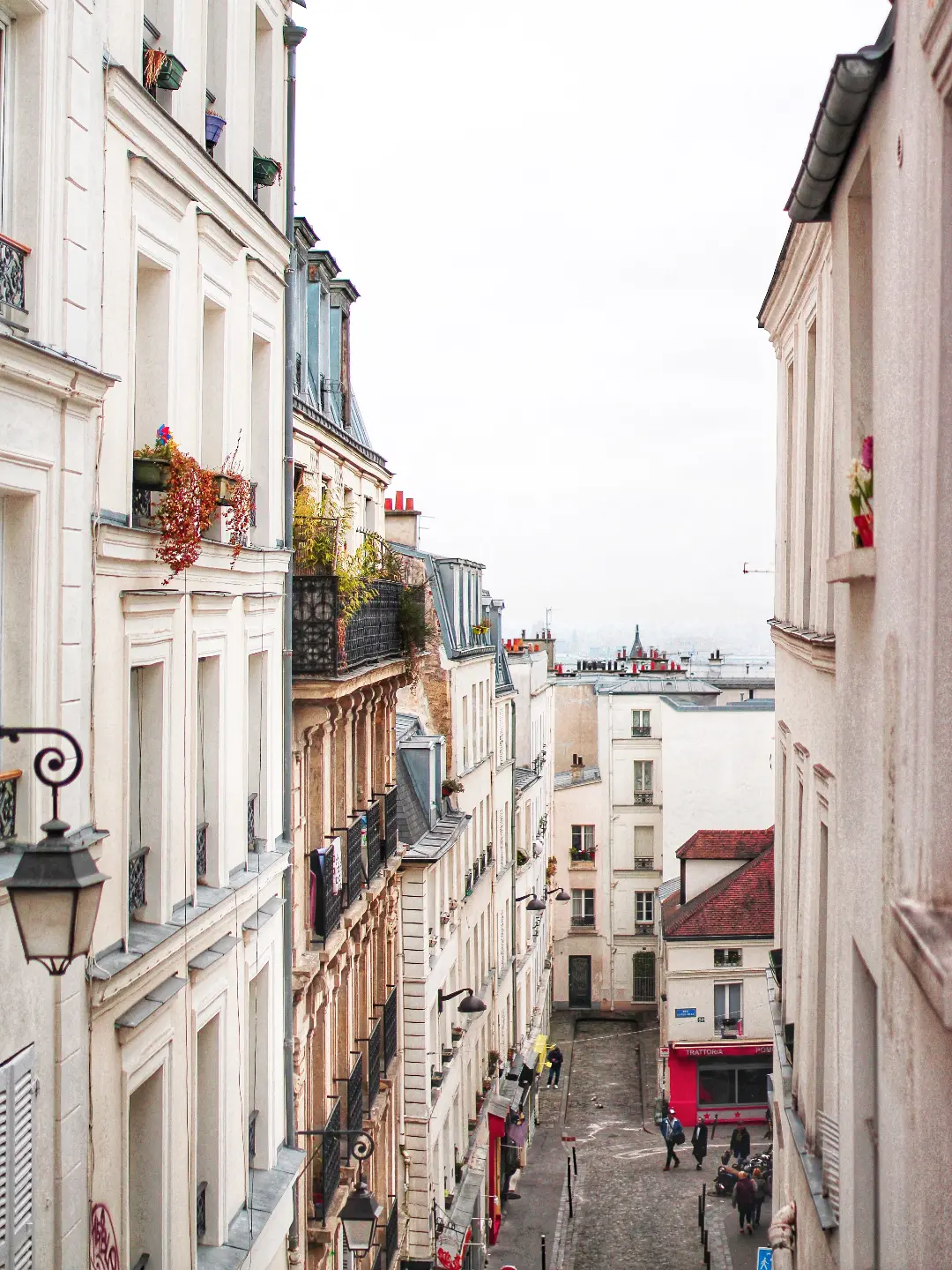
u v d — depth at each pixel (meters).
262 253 14.48
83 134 9.15
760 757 54.88
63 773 8.84
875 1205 8.58
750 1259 31.34
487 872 37.88
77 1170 9.19
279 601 15.34
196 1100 12.05
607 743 60.97
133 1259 10.96
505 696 41.91
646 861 60.84
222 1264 12.46
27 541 8.60
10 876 7.93
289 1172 14.88
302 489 17.11
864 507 8.02
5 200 8.52
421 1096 25.03
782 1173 15.91
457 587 34.00
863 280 9.01
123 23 10.23
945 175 5.75
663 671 78.56
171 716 11.45
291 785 15.66
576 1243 33.41
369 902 20.77
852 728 8.62
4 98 8.52
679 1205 36.09
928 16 5.76
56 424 8.87
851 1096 8.71
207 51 13.15
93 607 9.55
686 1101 44.44
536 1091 46.50
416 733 30.34
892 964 6.95
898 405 6.70
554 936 61.25
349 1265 18.88
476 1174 32.59
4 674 8.53
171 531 10.65
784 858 17.06
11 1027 8.20
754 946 44.53
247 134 13.96
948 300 5.78
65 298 8.91
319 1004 17.38
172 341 11.41
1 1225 8.02
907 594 6.42
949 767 5.98
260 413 14.98
